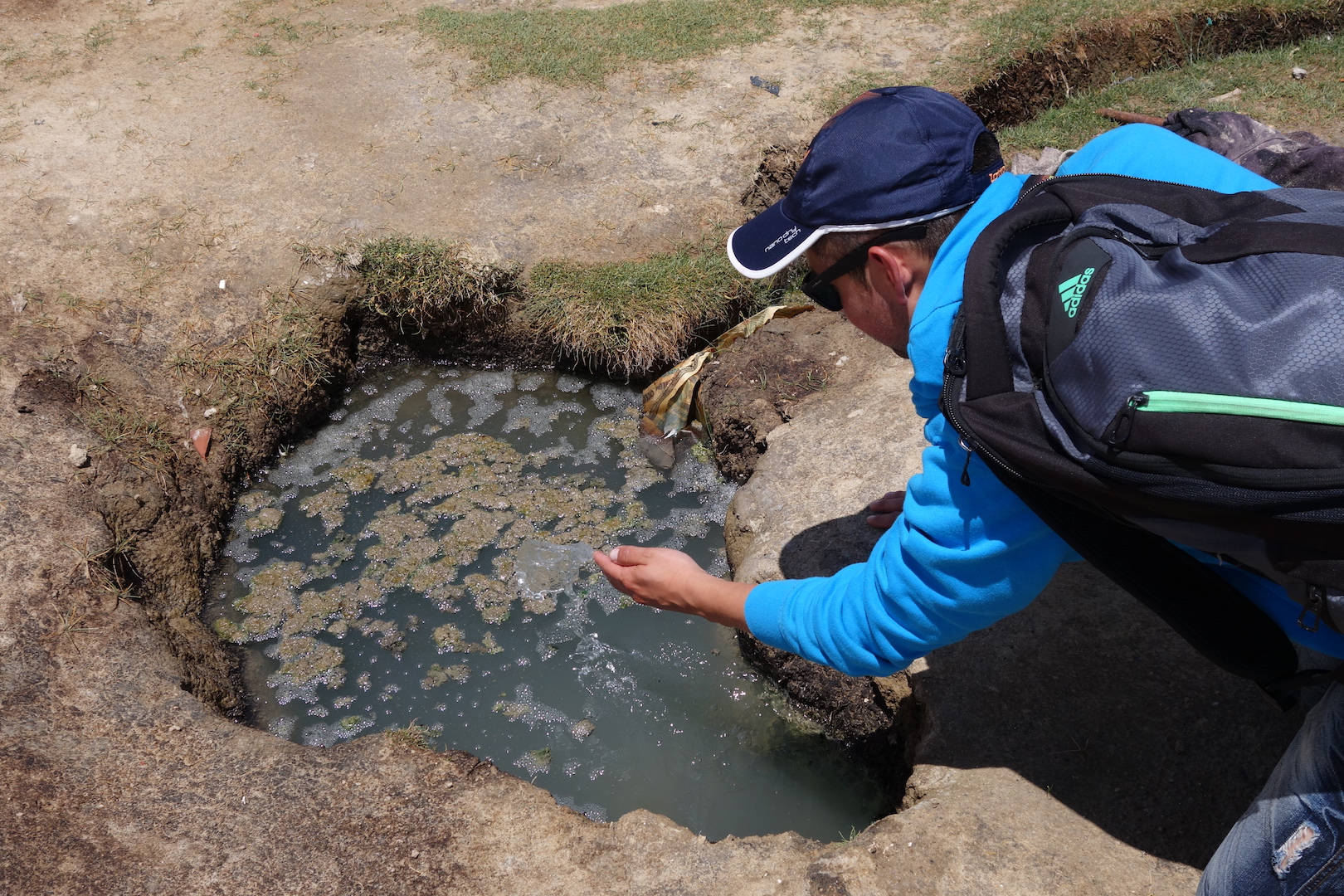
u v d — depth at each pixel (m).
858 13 5.65
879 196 1.53
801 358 3.73
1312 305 1.24
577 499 3.59
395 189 4.32
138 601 2.94
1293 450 1.20
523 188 4.37
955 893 2.02
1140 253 1.37
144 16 5.50
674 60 5.23
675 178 4.45
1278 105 4.88
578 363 4.02
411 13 5.61
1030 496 1.47
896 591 1.69
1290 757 1.58
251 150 4.50
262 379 3.70
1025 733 2.34
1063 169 1.72
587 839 2.22
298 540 3.44
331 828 2.23
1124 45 5.41
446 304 3.99
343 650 3.09
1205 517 1.31
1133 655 2.46
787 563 2.96
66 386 3.41
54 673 2.56
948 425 1.58
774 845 2.20
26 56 5.09
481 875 2.16
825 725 2.86
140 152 4.45
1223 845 1.68
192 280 3.88
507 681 3.00
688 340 3.98
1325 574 1.26
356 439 3.83
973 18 5.55
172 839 2.20
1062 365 1.35
